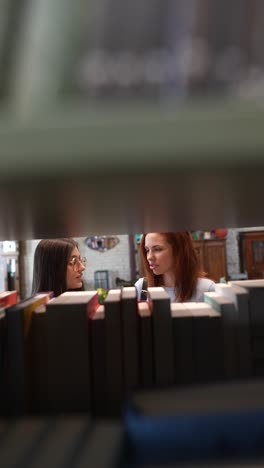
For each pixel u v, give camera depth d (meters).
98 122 0.21
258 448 0.31
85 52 0.20
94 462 0.32
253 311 0.53
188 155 0.21
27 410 0.51
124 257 7.75
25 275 6.84
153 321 0.52
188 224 0.81
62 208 0.47
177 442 0.31
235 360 0.52
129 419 0.31
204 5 0.21
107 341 0.52
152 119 0.21
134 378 0.52
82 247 7.76
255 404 0.34
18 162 0.21
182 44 0.21
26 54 0.20
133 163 0.21
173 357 0.52
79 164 0.21
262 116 0.21
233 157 0.21
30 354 0.53
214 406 0.33
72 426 0.39
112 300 0.53
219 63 0.21
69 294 0.65
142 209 0.52
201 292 1.42
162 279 1.60
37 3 0.20
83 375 0.51
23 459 0.33
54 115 0.21
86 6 0.20
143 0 0.21
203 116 0.21
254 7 0.21
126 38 0.21
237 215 0.67
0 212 0.48
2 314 0.58
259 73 0.21
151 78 0.21
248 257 7.30
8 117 0.21
